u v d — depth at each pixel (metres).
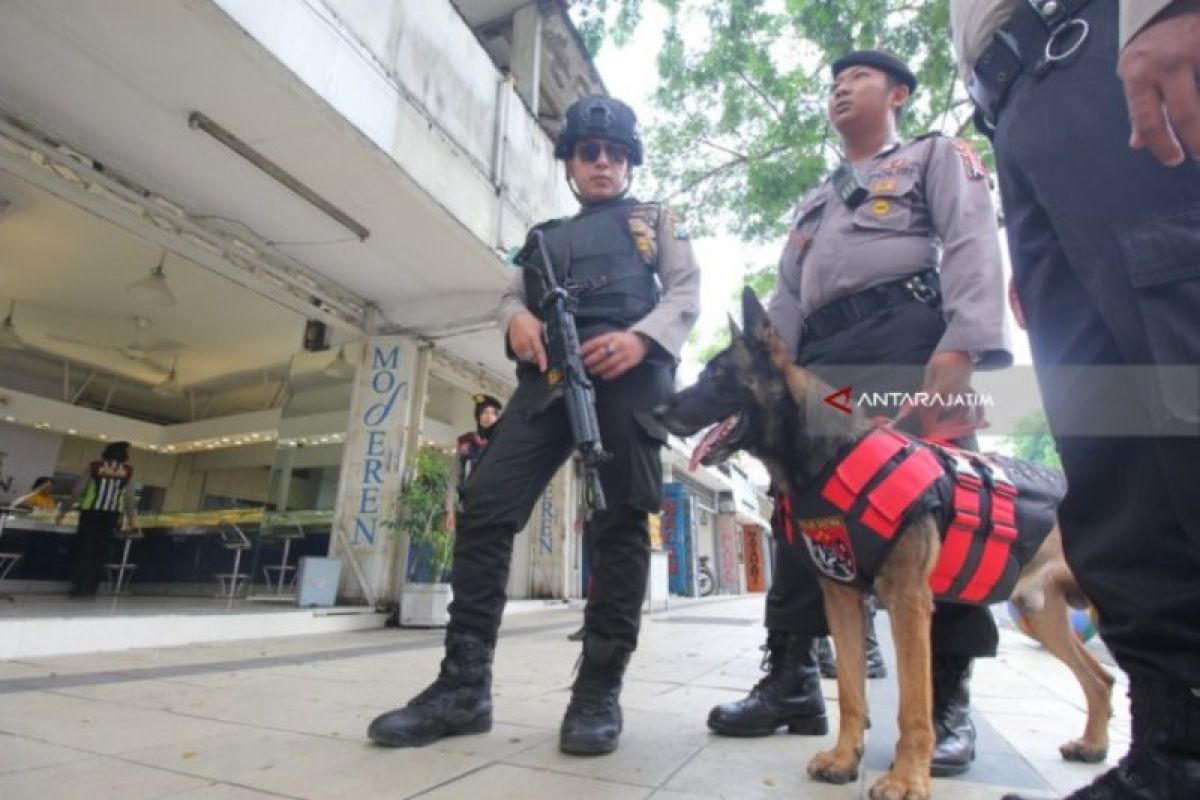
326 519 7.04
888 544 1.71
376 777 1.71
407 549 6.73
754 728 2.23
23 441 11.25
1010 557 1.89
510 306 2.59
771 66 7.75
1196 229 1.05
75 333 9.27
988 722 2.70
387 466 6.82
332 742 2.04
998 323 1.78
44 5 3.60
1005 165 1.42
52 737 2.03
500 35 9.30
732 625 7.16
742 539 24.98
